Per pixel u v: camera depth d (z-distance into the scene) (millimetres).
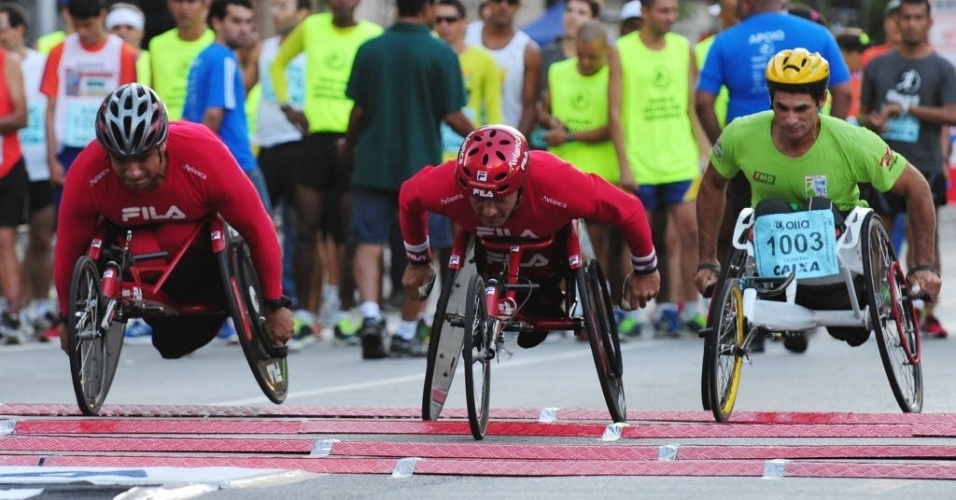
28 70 38469
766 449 18812
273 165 38000
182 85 37062
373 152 32594
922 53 35688
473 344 20516
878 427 20531
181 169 21938
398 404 25172
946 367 29500
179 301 23391
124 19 41188
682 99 36594
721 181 23719
